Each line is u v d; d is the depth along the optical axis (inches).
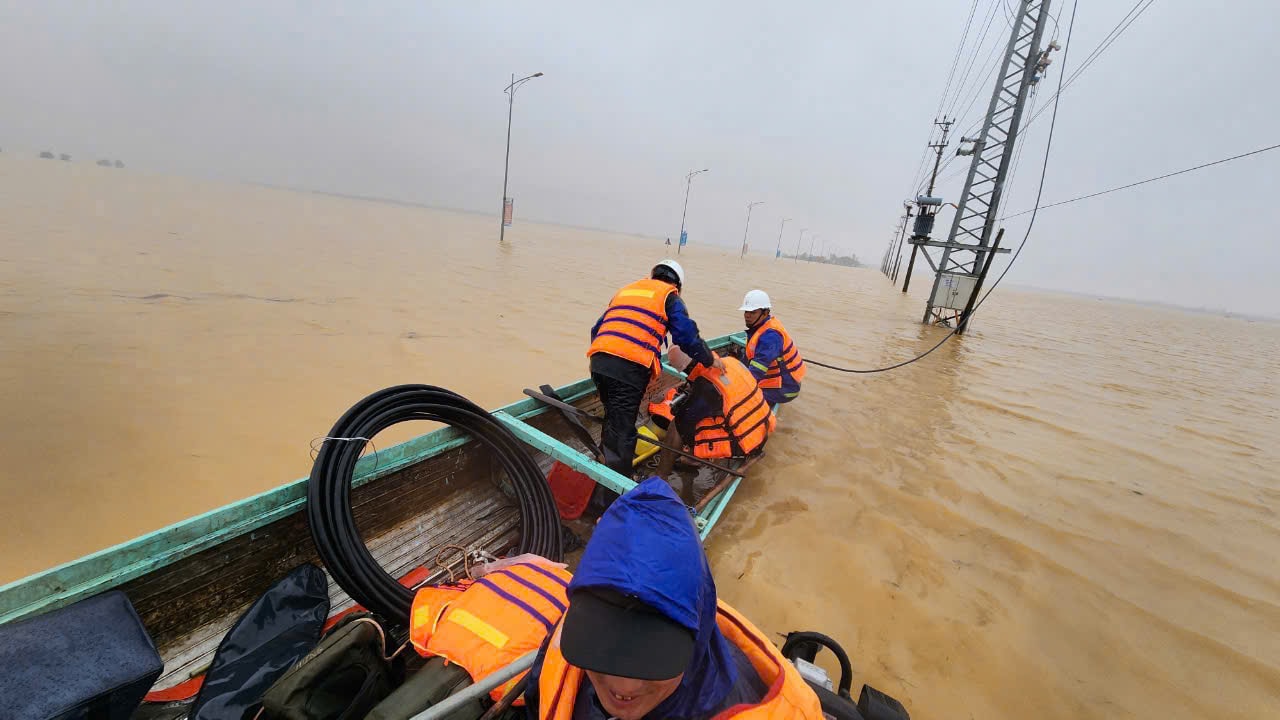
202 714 62.2
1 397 180.9
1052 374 396.8
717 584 120.0
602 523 33.3
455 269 593.6
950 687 98.5
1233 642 114.7
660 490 34.0
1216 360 639.8
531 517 111.7
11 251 397.7
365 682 58.2
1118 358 530.0
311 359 249.4
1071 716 94.2
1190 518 171.9
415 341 297.0
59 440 160.9
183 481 149.6
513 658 60.4
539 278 593.0
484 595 68.0
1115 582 133.7
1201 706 97.9
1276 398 409.1
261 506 81.7
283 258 522.3
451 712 52.7
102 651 49.8
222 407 192.5
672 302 134.0
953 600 122.0
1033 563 138.6
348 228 995.3
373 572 81.9
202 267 427.2
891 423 242.1
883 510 159.2
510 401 228.7
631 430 134.8
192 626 77.7
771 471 177.2
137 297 316.8
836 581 124.5
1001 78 539.2
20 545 120.3
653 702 32.9
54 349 225.1
